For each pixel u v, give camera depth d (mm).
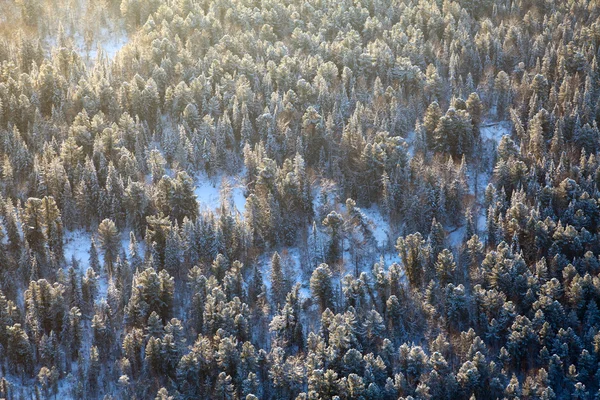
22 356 100438
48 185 121812
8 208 114312
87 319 107438
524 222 115250
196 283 107375
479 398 97125
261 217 118625
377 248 119250
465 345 101312
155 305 106125
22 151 126000
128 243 119875
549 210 117750
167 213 120688
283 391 98125
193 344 105188
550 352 101625
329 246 116438
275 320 103688
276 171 124812
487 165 134500
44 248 113688
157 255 113375
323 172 131250
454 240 120688
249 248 115688
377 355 101750
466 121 133500
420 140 134750
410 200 121438
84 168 122812
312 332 102688
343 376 98125
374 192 127375
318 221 121500
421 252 111438
